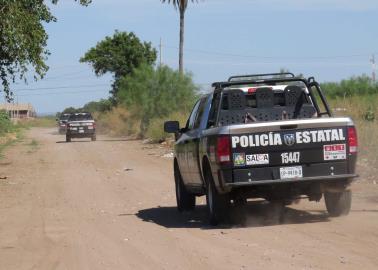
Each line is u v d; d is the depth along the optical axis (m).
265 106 25.98
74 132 104.56
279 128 22.91
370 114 57.09
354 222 23.38
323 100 25.81
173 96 101.00
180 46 104.25
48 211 31.38
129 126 118.75
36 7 48.22
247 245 20.42
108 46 155.12
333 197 24.53
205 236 22.58
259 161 22.89
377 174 35.50
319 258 17.97
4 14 44.84
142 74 103.06
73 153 75.38
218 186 23.38
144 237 23.22
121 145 87.25
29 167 57.56
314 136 23.03
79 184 43.09
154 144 82.94
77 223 27.33
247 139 22.88
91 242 22.78
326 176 23.08
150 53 156.88
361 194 30.56
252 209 27.83
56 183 44.22
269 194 23.69
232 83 25.58
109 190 39.09
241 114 25.69
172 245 21.33
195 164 26.23
